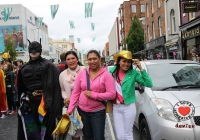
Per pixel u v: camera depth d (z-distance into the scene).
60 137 3.85
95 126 3.79
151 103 4.15
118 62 4.01
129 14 50.03
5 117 8.16
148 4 28.75
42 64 4.26
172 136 3.67
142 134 4.55
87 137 3.93
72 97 3.90
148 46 28.72
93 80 3.77
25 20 58.44
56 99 4.25
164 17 23.25
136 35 38.44
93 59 3.73
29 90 4.32
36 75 4.24
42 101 4.17
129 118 3.92
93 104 3.76
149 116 4.08
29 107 4.33
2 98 7.36
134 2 49.91
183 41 18.31
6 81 8.51
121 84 3.92
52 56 62.09
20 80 4.39
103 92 3.78
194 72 5.12
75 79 4.21
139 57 32.75
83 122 3.87
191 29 16.52
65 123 3.80
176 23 19.80
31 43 4.26
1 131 6.40
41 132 4.33
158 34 25.36
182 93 4.27
